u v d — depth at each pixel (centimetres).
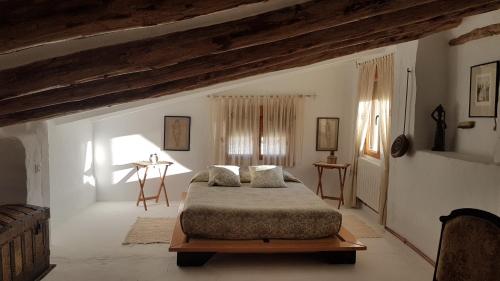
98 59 196
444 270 251
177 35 203
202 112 663
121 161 659
